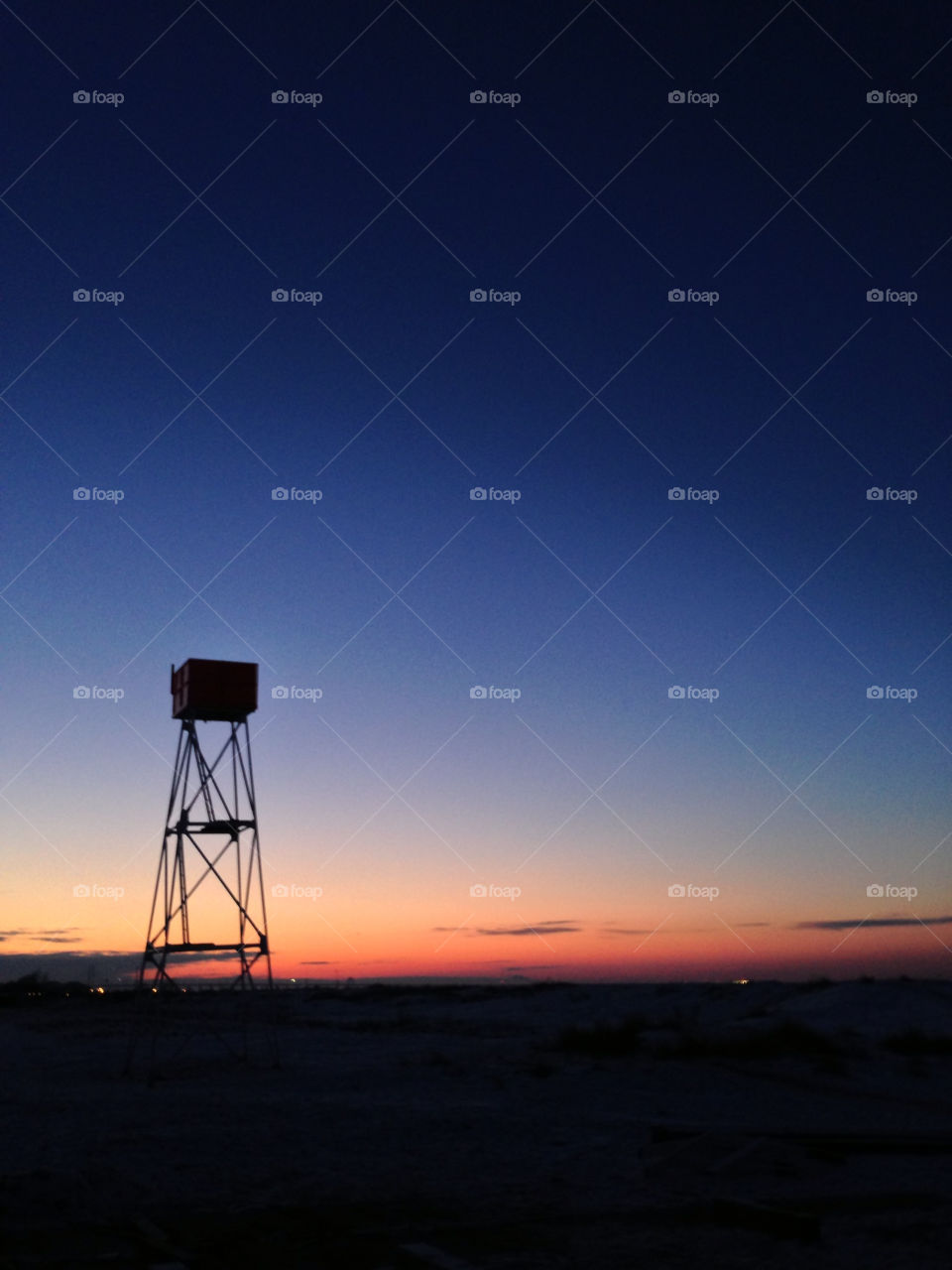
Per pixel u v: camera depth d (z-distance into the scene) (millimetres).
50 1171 12156
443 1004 62156
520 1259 8914
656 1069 24359
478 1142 14750
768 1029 31641
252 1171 12742
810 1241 9359
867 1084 22172
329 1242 9539
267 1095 20000
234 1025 43094
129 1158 13547
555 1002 58469
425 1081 22281
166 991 69625
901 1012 42094
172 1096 19703
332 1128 15852
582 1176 12445
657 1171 12477
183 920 24062
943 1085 22422
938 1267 8469
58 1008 59344
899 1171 12422
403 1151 14102
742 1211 10055
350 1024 44094
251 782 24844
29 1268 8555
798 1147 12961
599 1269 8625
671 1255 9016
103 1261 8805
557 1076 23172
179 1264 8688
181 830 24188
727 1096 20219
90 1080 23125
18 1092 20781
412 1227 10023
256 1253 9172
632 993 58688
